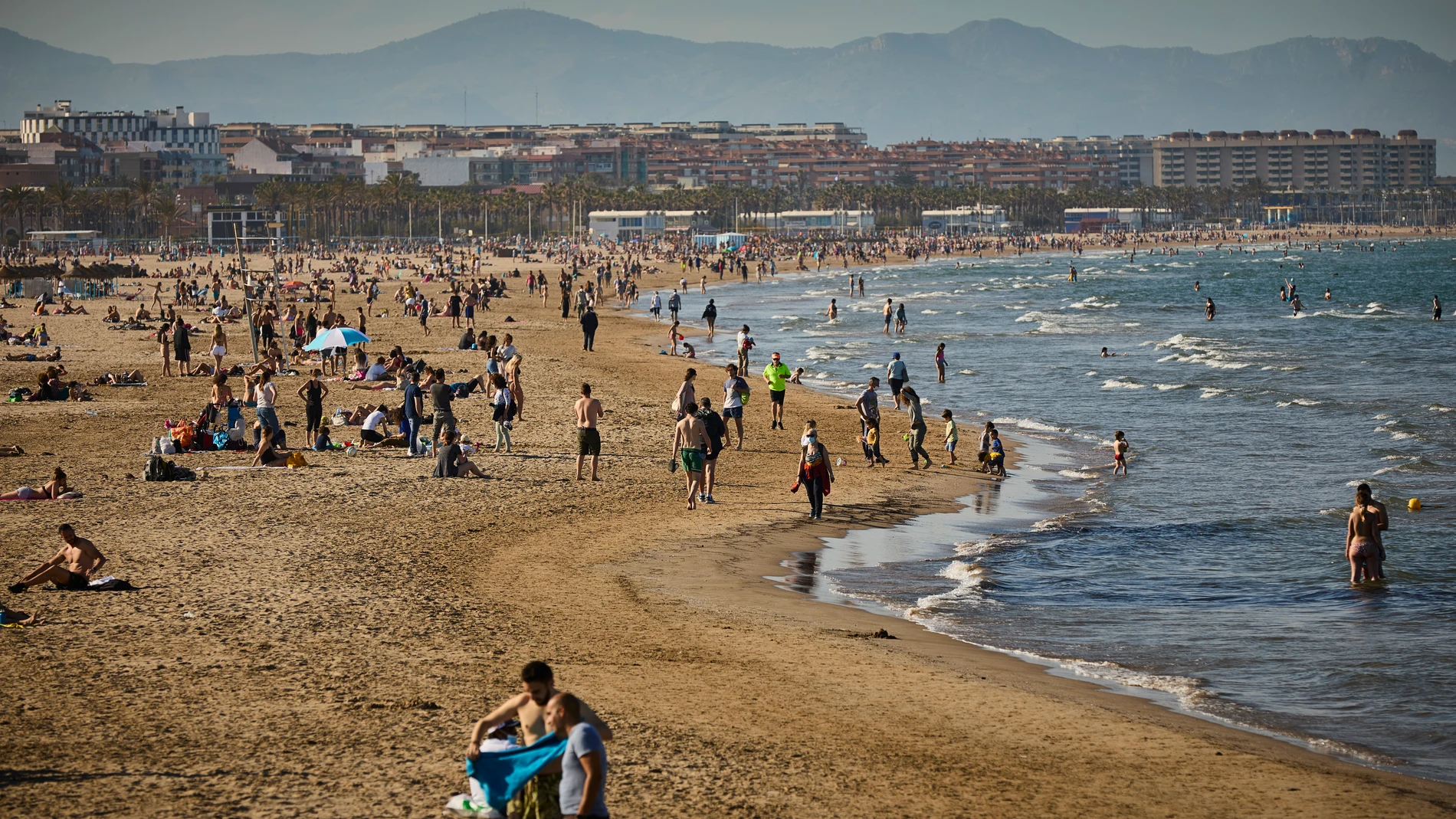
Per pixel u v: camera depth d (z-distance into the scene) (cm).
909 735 3002
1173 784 2753
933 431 8900
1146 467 7694
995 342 16575
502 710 2172
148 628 3659
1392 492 6825
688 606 4253
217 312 17275
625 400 9912
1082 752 2938
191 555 4666
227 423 7581
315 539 4997
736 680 3391
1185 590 4778
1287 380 12350
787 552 5281
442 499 5900
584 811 2002
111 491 5922
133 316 18300
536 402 9738
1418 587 4828
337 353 11181
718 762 2722
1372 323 19925
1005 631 4184
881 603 4516
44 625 3666
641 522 5653
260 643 3541
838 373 12756
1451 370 13112
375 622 3812
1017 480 7219
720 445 6181
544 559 4862
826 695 3291
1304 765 2941
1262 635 4150
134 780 2480
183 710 2936
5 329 13562
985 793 2638
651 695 3203
